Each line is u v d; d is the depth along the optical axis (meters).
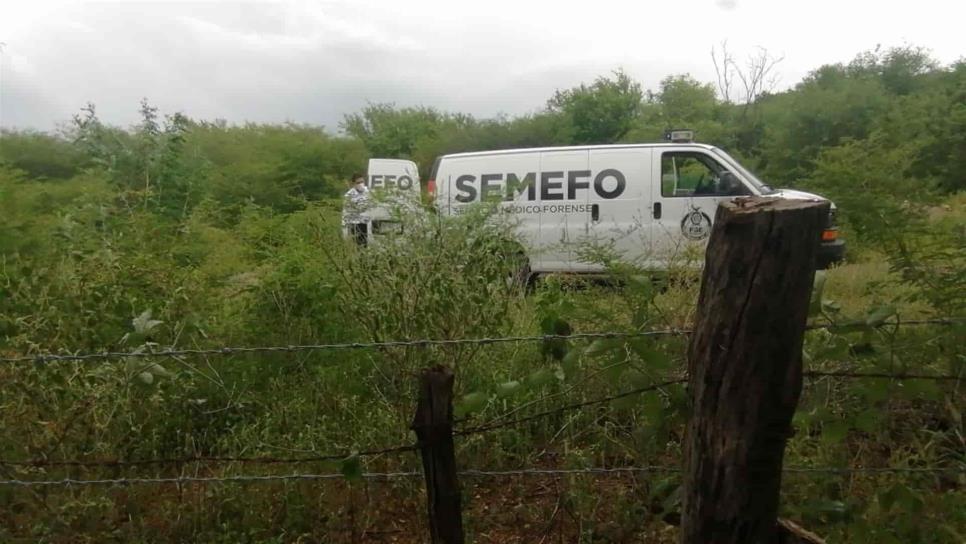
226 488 3.38
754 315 2.14
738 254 2.14
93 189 5.58
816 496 3.10
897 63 37.91
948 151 18.00
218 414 3.97
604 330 3.41
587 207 9.22
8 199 5.88
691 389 2.33
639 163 9.14
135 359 3.25
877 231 3.53
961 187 17.83
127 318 3.97
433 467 2.62
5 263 4.44
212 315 4.52
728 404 2.22
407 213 4.06
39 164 20.45
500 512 3.47
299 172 26.72
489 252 3.99
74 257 4.29
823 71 36.94
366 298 3.87
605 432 3.51
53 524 3.17
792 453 3.27
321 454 3.47
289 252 4.70
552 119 38.41
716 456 2.26
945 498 2.88
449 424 2.60
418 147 40.12
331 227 4.54
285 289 4.45
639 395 2.86
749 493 2.26
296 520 3.31
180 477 3.32
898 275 3.73
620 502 3.35
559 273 4.80
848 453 3.29
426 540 3.32
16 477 3.26
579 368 3.28
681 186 9.10
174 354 2.99
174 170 7.22
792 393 2.21
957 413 3.02
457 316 3.68
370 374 4.04
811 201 2.17
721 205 2.22
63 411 3.40
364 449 3.51
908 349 2.80
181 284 4.54
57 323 3.75
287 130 34.91
